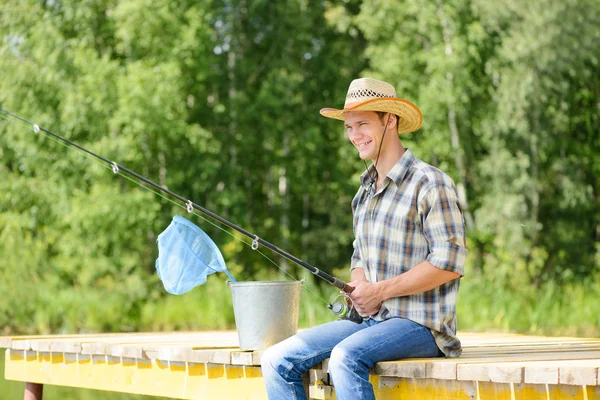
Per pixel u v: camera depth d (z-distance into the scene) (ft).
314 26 80.23
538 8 65.05
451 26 68.80
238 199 72.13
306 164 78.02
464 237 13.56
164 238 15.49
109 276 65.10
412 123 14.47
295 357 13.73
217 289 63.82
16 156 70.85
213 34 73.77
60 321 61.72
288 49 78.33
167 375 16.94
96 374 18.62
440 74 67.67
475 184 71.87
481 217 68.39
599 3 65.41
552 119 68.08
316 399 14.35
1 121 69.56
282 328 14.99
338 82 79.10
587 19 65.36
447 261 13.28
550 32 64.59
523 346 16.62
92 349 18.16
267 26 79.00
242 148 76.43
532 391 12.09
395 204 13.84
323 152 79.92
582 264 70.90
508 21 67.15
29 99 68.59
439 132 69.36
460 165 70.38
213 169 70.33
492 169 68.08
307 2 79.56
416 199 13.66
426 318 13.55
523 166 66.85
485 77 70.33
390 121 14.23
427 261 13.41
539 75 66.74
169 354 16.21
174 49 67.72
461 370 12.31
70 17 68.49
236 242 72.28
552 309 56.65
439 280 13.34
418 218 13.67
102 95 65.82
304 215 82.69
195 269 15.35
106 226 65.26
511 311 56.08
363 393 12.92
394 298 13.74
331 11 76.74
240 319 15.12
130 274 66.85
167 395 16.94
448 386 12.97
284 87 75.25
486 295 60.59
